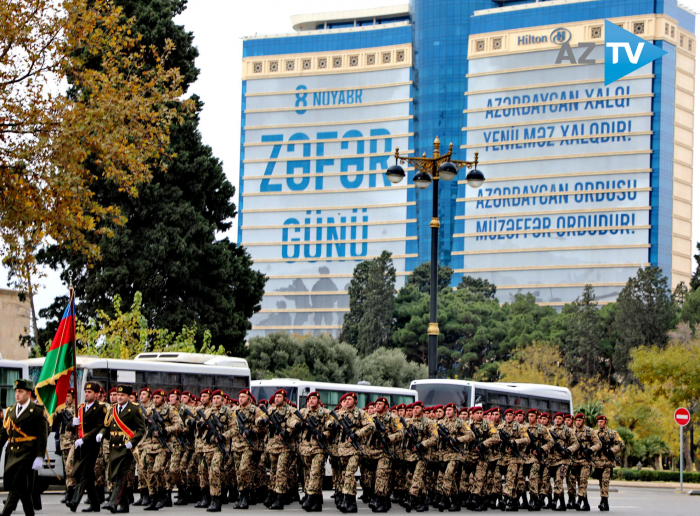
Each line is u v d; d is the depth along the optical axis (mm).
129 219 45562
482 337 104938
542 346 93188
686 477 49000
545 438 23672
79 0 24578
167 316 45125
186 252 45469
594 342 100875
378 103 150750
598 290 135125
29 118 23688
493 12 143875
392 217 147250
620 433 53250
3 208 23500
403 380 81875
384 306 109188
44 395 17359
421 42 147500
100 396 19953
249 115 157625
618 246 135250
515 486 22984
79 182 23812
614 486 44719
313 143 153875
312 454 19453
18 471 14336
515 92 141375
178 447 19797
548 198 138625
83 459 17531
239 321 48094
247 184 156125
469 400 33562
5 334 40688
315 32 156250
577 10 140000
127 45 27000
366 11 158000
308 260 151750
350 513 19344
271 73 157375
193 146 47875
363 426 19672
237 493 21578
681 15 140875
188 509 19562
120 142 25094
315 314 150125
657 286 103375
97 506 17719
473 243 141250
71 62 24688
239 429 19609
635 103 136750
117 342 38812
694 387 45312
